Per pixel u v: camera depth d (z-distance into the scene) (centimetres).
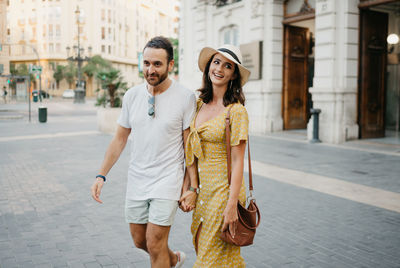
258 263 325
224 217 219
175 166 240
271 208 482
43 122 1817
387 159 836
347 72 1083
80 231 399
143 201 241
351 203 506
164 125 235
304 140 1160
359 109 1131
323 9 1095
